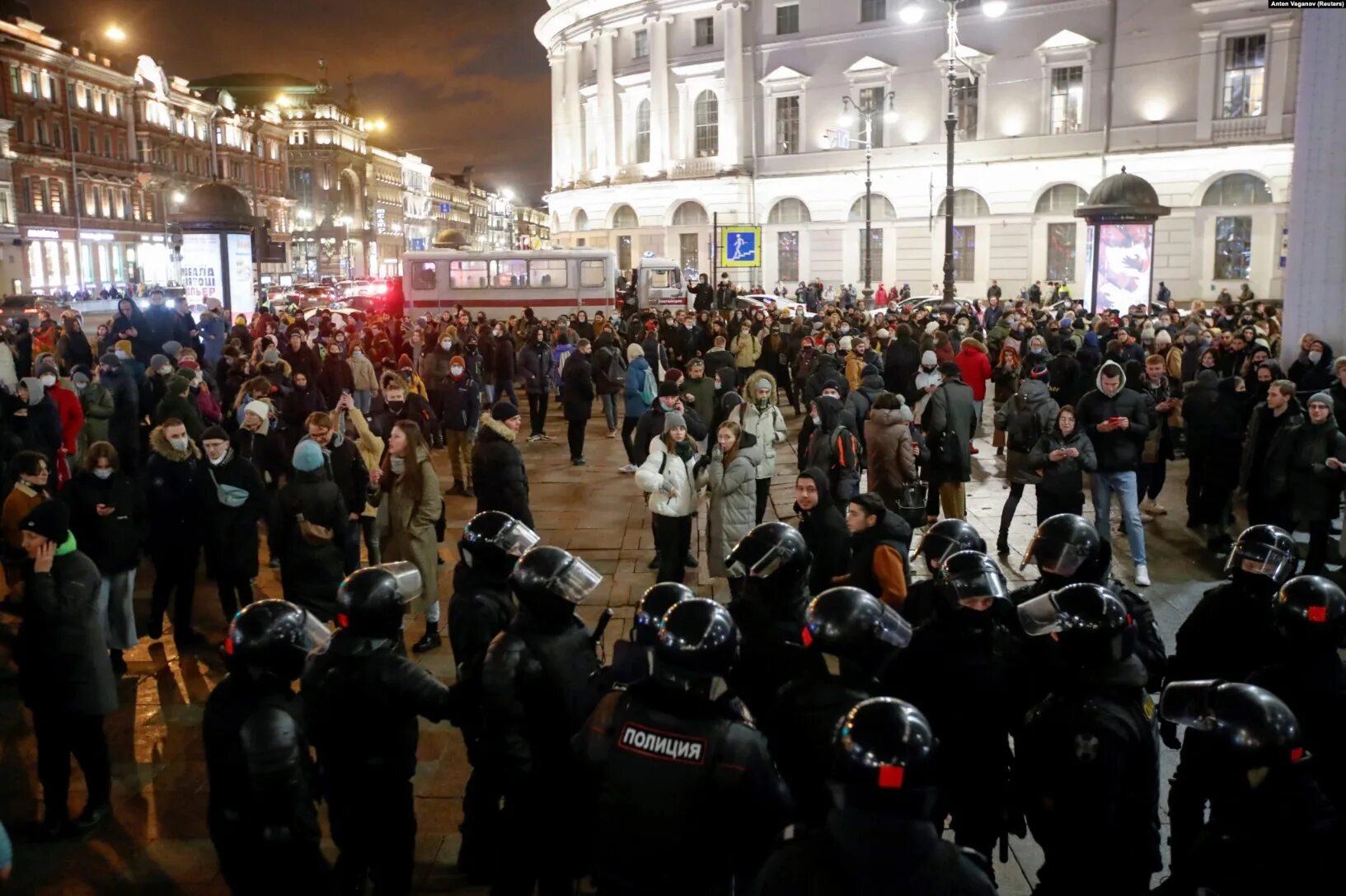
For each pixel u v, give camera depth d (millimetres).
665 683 2834
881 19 47281
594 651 3896
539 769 3713
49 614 4867
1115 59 41781
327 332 22641
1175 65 40531
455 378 12992
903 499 8562
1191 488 10594
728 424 7875
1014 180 44406
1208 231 40531
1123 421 8453
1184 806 3457
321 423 7738
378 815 3830
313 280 92375
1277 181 39000
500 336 17312
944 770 3760
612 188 55312
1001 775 3811
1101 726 3143
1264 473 8609
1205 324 20266
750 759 2779
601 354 17719
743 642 4125
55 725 4965
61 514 4910
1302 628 3648
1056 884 3273
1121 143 41938
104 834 5098
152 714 6566
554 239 61094
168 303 23422
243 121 93438
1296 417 8453
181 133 81562
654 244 54250
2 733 6328
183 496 7547
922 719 2266
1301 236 12297
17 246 60219
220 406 14500
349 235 114562
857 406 11312
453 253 31688
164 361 13977
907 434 8836
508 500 7500
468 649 4375
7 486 9086
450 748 6031
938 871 2162
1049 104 43719
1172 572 9180
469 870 4434
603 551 10305
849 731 2246
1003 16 43906
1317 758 3697
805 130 49750
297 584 6633
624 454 15969
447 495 13102
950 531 4426
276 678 3383
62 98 65375
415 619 8234
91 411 12148
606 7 55688
